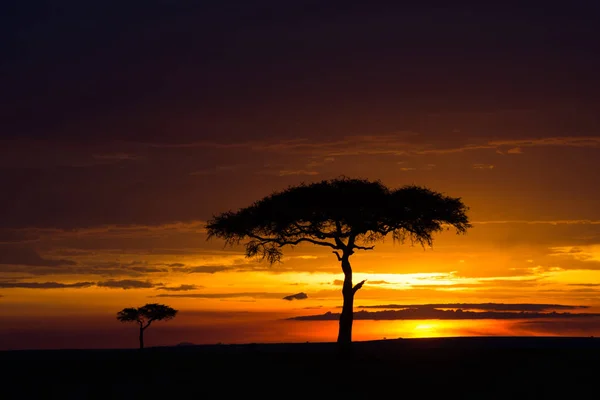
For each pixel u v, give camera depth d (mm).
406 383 54406
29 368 69938
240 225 78000
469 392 50594
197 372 62656
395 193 77875
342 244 75438
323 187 76375
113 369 66938
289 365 66312
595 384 53719
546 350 79938
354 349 84688
